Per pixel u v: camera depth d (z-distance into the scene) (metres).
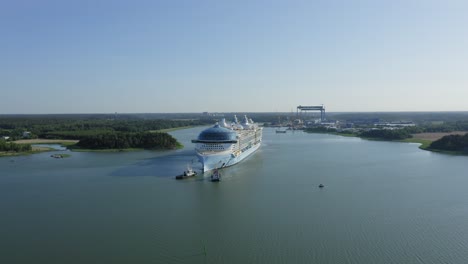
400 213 102.12
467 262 73.31
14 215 102.31
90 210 106.00
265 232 88.25
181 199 116.62
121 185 136.62
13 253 78.31
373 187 132.12
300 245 81.00
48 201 115.69
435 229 90.38
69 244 82.44
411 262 73.31
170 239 84.56
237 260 74.25
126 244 82.12
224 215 100.69
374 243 82.06
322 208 106.44
